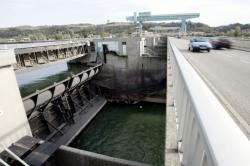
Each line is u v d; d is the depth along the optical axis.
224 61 15.41
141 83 31.56
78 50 33.56
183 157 2.87
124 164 7.88
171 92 6.83
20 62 21.38
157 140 19.11
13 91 10.24
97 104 28.47
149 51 33.69
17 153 8.68
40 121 18.17
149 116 25.23
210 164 1.01
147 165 7.75
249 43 24.20
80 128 21.20
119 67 32.22
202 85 2.23
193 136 2.25
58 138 18.45
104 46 32.94
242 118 5.00
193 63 14.32
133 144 18.62
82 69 36.12
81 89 27.53
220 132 1.11
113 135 20.50
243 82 8.90
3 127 9.61
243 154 0.87
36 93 16.77
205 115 1.40
